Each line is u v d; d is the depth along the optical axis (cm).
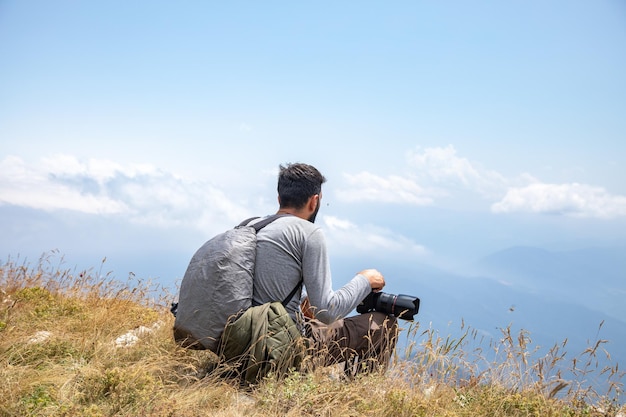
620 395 350
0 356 387
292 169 415
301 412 339
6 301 525
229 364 388
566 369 367
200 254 391
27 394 332
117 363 400
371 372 405
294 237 387
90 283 616
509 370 386
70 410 302
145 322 537
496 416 361
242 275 378
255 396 361
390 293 414
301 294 400
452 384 389
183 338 404
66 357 405
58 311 538
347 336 402
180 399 345
